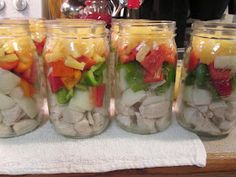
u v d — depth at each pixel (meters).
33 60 0.32
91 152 0.28
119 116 0.33
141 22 0.31
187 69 0.32
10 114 0.29
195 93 0.30
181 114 0.33
